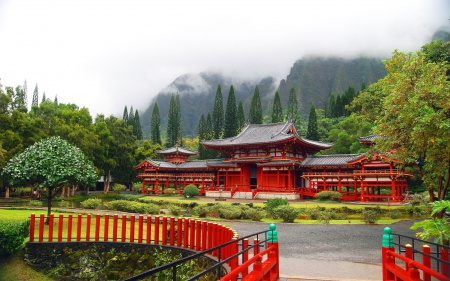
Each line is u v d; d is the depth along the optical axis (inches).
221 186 2395.4
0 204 1678.2
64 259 726.5
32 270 697.0
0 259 673.0
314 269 534.0
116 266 711.7
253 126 2719.0
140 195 2610.7
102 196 2714.1
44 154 891.4
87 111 2849.4
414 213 1405.0
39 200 1951.3
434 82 624.4
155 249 705.0
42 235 740.0
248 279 324.8
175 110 4872.0
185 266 646.5
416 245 735.7
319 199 1887.3
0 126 2078.0
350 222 1119.0
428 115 549.3
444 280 279.6
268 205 1315.2
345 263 577.0
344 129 3373.5
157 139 4717.0
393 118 747.4
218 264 265.1
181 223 704.4
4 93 2135.8
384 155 1514.5
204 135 4623.5
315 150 2524.6
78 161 934.4
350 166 1959.9
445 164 625.3
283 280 453.4
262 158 2314.2
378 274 502.9
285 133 2338.8
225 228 573.6
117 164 3144.7
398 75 741.3
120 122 3385.8
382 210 1439.5
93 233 831.7
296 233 892.6
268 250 413.1
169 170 2886.3
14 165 887.1
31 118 2600.9
